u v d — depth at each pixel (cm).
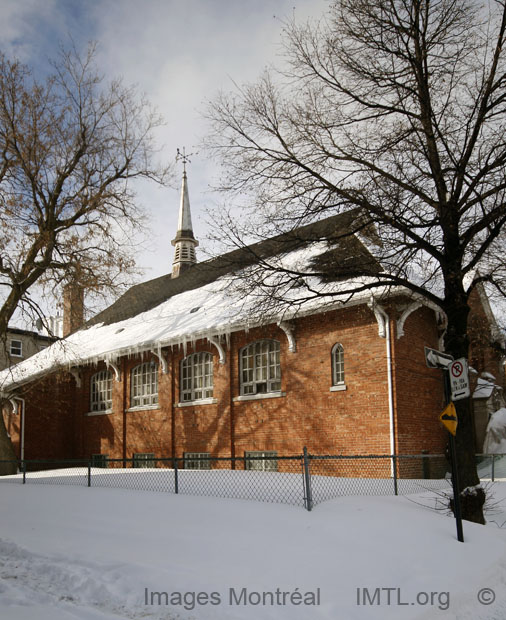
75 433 2709
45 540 802
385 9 1063
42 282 2080
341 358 1753
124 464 2406
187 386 2222
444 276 1019
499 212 969
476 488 952
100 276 2120
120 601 554
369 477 1605
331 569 612
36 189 2067
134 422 2402
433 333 1844
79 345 2806
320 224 1734
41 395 2723
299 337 1845
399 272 1073
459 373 800
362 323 1692
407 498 1091
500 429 2023
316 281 1798
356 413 1667
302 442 1786
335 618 494
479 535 806
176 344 2248
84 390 2702
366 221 1101
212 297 2353
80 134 2103
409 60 1048
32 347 4469
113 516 944
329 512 852
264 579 582
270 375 1936
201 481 1302
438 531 796
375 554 668
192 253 3170
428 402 1731
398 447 1566
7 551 768
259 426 1919
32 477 1720
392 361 1609
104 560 667
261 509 898
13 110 2003
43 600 568
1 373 2891
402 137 1066
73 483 1476
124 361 2488
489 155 1001
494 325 1817
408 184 1082
